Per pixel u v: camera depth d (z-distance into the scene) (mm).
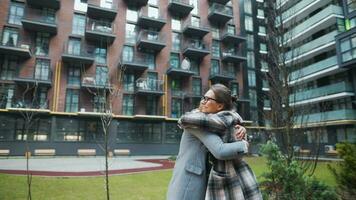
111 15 30938
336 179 6676
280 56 9031
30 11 28406
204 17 37531
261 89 38656
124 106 30281
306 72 32281
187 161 1911
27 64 27516
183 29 35156
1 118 25109
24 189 9117
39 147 25781
